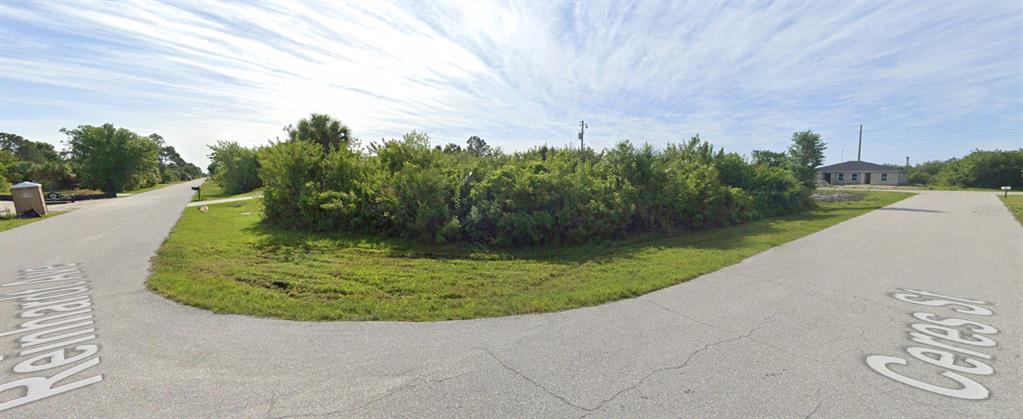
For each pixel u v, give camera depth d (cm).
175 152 10469
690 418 230
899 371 288
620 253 784
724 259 700
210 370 290
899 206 1938
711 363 301
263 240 880
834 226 1188
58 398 252
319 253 755
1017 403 243
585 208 884
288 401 249
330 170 1083
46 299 461
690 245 877
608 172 1106
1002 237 936
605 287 519
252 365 298
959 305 441
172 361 304
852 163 5572
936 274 584
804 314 413
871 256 723
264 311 418
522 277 588
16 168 3769
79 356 313
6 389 262
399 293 503
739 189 1297
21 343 338
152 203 2147
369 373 286
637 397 253
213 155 3791
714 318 402
